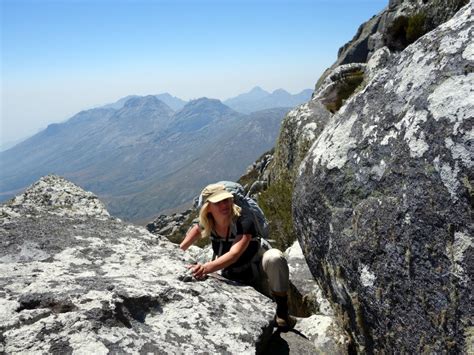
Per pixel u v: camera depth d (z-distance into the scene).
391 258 1.67
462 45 1.61
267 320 2.15
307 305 3.09
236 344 1.87
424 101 1.64
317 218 2.17
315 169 2.22
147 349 1.64
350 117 2.15
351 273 1.91
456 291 1.40
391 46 7.07
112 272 2.13
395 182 1.70
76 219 2.89
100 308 1.68
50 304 1.71
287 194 5.99
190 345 1.76
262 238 2.74
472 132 1.40
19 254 2.21
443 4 6.12
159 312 1.90
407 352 1.63
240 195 2.49
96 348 1.51
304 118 6.72
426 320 1.52
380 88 2.02
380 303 1.75
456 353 1.40
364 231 1.80
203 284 2.28
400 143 1.71
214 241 2.63
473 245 1.35
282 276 2.46
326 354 2.27
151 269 2.28
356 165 1.95
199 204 2.54
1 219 2.64
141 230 2.95
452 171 1.44
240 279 2.73
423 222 1.52
